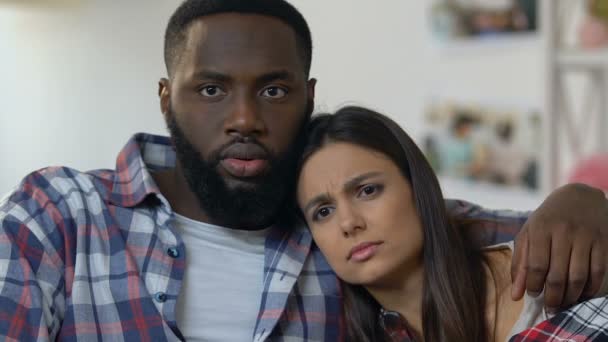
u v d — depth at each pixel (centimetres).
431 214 100
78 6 290
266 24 98
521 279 89
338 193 97
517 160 217
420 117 252
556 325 88
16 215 97
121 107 283
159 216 105
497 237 109
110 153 286
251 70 96
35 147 303
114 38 283
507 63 220
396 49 259
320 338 104
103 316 96
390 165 99
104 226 101
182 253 102
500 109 222
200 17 98
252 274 106
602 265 86
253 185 98
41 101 302
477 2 227
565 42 196
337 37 281
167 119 106
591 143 204
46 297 93
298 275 105
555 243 88
